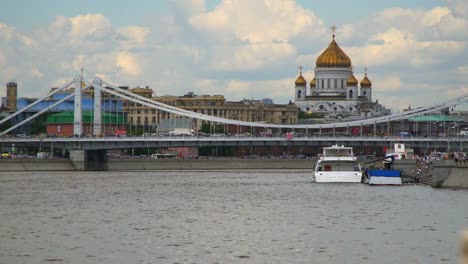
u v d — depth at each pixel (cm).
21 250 10469
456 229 12056
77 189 19825
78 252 10331
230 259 9906
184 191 19275
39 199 17012
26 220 13338
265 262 9738
